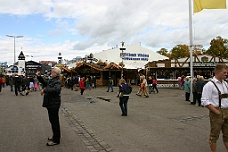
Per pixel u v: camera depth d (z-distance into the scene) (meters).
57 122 6.72
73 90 32.97
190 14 16.17
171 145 6.59
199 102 15.35
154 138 7.35
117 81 42.50
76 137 7.52
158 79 36.41
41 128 8.77
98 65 42.47
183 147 6.40
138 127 8.93
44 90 6.52
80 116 11.45
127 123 9.70
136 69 42.97
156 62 36.69
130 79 44.25
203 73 36.94
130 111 13.02
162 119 10.59
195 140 7.09
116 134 7.88
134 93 25.64
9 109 13.80
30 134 7.88
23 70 68.94
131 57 45.97
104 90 31.58
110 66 40.03
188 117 11.10
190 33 16.27
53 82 6.48
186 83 18.03
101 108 14.31
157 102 17.25
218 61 35.72
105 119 10.62
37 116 11.39
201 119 10.59
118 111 13.07
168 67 36.34
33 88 30.98
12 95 23.84
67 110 13.48
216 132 5.20
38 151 6.12
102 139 7.27
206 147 6.39
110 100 18.81
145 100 18.59
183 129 8.58
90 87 34.19
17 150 6.20
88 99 19.86
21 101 18.17
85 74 44.53
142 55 47.09
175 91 28.84
